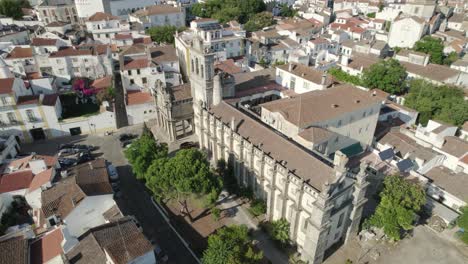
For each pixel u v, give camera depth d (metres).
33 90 98.69
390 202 55.12
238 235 47.47
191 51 77.12
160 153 66.75
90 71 117.06
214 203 60.81
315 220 47.66
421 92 107.06
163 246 57.16
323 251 52.75
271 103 74.69
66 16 180.25
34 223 56.41
